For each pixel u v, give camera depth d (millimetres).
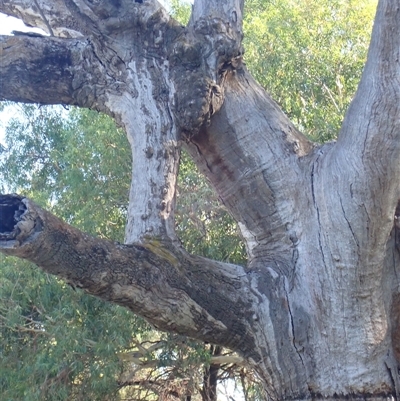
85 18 4570
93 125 11062
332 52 11273
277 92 11227
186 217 10484
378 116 4051
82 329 10078
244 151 4602
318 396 4117
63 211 11352
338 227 4164
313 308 4230
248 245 4680
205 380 12594
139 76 4504
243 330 4160
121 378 11586
